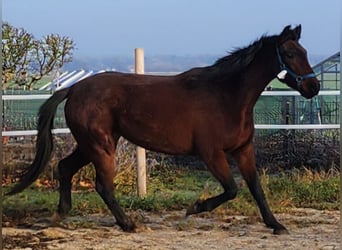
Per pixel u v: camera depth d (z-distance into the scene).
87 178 11.03
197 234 7.84
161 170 12.03
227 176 7.71
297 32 7.80
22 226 8.23
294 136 12.23
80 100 8.04
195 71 8.00
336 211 9.41
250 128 7.85
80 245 7.28
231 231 8.03
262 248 7.13
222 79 7.82
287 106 12.38
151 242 7.42
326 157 11.95
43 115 8.18
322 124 12.06
